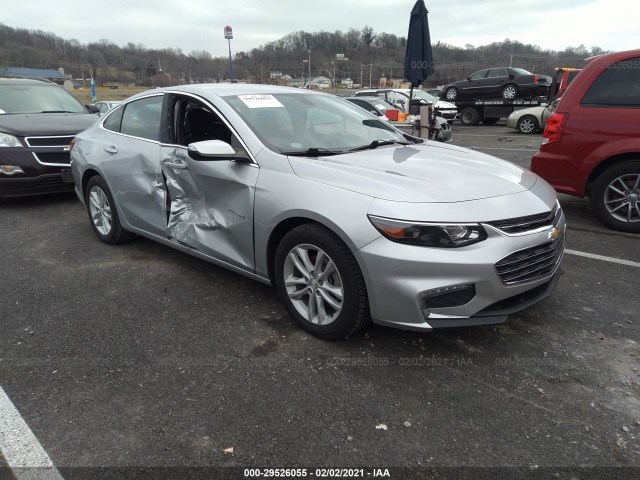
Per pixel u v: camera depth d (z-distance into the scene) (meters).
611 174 4.93
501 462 2.06
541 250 2.76
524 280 2.71
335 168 2.94
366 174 2.87
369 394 2.49
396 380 2.61
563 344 2.94
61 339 3.05
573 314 3.30
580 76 5.05
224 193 3.37
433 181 2.84
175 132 3.83
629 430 2.23
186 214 3.73
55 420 2.33
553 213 2.93
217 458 2.09
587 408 2.38
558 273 3.09
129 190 4.24
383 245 2.55
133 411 2.38
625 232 5.04
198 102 3.72
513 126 16.98
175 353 2.88
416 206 2.57
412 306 2.54
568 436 2.20
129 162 4.18
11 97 7.26
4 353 2.89
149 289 3.76
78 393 2.52
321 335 2.97
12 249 4.73
